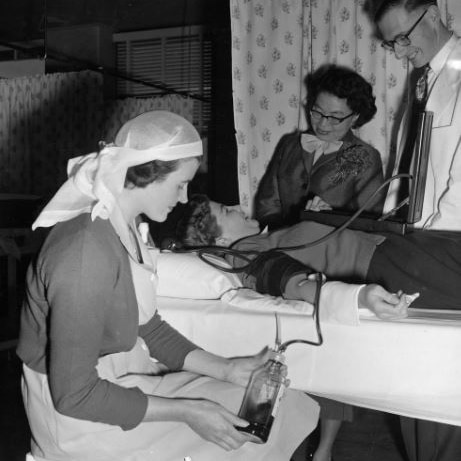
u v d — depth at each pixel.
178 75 7.03
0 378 2.86
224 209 1.95
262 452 1.29
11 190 7.28
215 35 6.16
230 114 6.21
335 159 2.44
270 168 3.03
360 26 2.95
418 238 1.63
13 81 7.16
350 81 2.33
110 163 1.10
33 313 1.14
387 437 2.29
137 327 1.19
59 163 7.09
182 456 1.21
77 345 1.04
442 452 1.65
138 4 5.81
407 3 2.02
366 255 1.64
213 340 1.54
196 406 1.15
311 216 1.96
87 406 1.07
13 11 3.96
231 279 1.71
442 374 1.38
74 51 6.67
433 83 2.09
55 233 1.09
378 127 2.97
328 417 1.77
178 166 1.15
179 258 1.73
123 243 1.14
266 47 3.09
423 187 1.67
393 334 1.39
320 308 1.45
